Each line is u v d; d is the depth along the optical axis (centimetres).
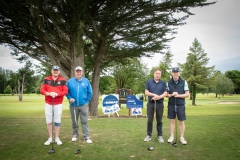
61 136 577
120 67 2972
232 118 920
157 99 510
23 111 1719
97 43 1282
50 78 500
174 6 1030
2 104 2867
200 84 3381
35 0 836
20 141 518
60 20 940
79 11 902
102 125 755
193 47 3459
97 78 1319
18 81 5534
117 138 553
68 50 1202
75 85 520
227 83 6028
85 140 525
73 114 527
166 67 3234
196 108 2061
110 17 1032
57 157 402
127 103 1121
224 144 491
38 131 638
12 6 884
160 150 447
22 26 968
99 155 415
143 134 601
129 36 1127
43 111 1722
